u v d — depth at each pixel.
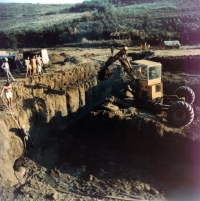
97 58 27.84
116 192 11.23
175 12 52.66
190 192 10.98
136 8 64.50
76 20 57.69
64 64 21.14
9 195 10.43
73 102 17.36
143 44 38.72
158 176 12.00
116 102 15.56
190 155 11.86
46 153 14.06
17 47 50.28
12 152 12.43
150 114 13.92
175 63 20.75
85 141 14.77
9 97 13.36
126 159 13.27
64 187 11.70
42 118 15.29
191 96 14.77
